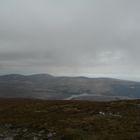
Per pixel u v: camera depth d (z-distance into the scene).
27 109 65.81
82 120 39.78
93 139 27.59
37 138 32.12
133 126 33.56
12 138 34.06
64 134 30.89
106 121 37.78
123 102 65.62
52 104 74.69
